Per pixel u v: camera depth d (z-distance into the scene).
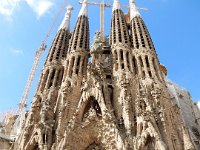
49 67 60.47
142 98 46.09
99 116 45.62
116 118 46.00
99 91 47.69
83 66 59.00
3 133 65.06
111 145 40.75
